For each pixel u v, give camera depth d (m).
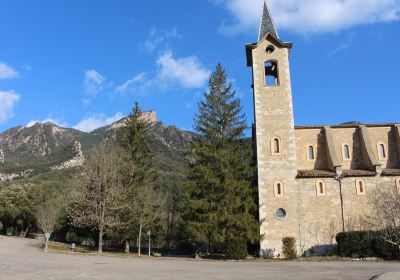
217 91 41.50
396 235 30.50
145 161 48.44
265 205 37.25
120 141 49.53
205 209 36.44
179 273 19.67
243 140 40.66
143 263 26.89
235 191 37.16
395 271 19.28
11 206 75.31
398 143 40.81
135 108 50.41
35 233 76.75
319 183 37.50
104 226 42.66
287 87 40.75
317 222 36.53
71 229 61.22
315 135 42.25
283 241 35.97
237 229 36.16
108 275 18.33
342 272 20.03
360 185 37.00
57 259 28.88
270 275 18.83
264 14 44.03
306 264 26.81
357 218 36.16
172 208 56.06
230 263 28.52
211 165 38.97
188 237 39.72
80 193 43.59
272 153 38.84
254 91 41.03
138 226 44.34
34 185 79.69
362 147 40.94
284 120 39.81
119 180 43.47
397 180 36.69
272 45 42.25
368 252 32.19
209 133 39.72
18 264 23.73
